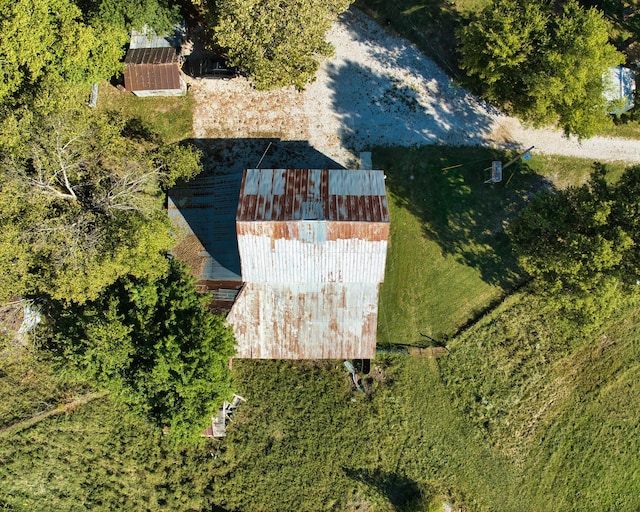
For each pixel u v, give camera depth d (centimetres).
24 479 3469
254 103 3472
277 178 3042
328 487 3469
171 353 2742
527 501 3481
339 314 3173
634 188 2806
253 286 3158
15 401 3488
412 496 3438
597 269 2802
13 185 2598
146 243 2784
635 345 3544
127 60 3238
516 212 3475
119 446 3497
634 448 3534
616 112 3209
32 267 2958
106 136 2928
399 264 3491
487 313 3472
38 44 2677
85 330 2841
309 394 3491
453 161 3475
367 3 3472
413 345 3494
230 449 3472
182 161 3052
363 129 3472
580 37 2797
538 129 3475
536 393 3494
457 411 3488
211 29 3069
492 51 2909
